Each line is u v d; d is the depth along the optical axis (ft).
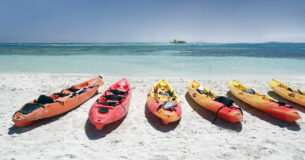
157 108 16.60
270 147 12.81
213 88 28.40
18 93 23.47
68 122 15.99
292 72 42.65
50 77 33.01
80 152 11.77
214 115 18.62
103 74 37.68
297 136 14.55
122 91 20.53
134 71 41.91
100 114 14.73
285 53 105.70
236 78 35.99
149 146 12.73
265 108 18.42
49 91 24.79
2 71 38.24
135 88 27.32
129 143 13.08
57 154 11.47
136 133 14.61
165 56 80.69
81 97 19.70
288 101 23.29
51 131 14.38
